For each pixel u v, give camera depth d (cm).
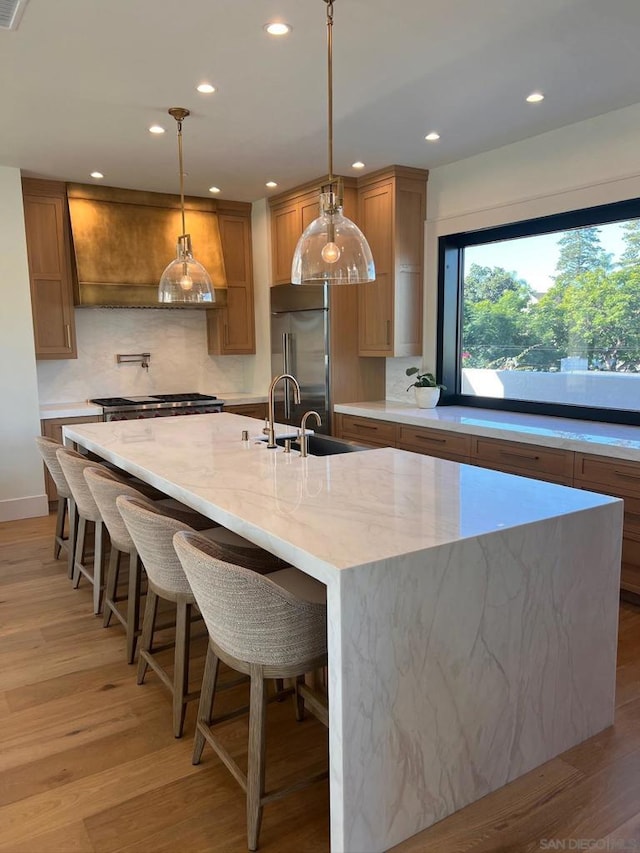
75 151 423
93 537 430
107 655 286
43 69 292
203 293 354
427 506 207
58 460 337
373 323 515
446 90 324
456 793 186
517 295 457
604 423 400
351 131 389
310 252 255
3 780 204
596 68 299
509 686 194
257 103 338
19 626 314
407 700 170
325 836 180
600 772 203
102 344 575
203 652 289
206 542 193
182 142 405
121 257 528
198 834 181
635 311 380
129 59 283
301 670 174
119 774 206
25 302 484
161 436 353
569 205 391
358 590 156
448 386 513
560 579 203
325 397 525
